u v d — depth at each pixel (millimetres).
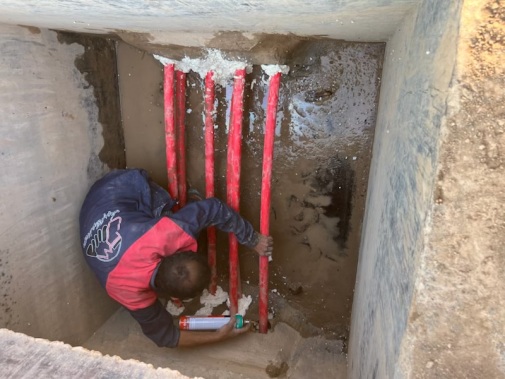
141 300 1428
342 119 1595
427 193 572
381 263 933
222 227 1567
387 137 1072
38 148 1390
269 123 1532
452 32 532
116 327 1838
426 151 602
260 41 1333
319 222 1759
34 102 1364
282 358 1735
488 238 545
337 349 1806
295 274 1874
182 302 1925
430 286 576
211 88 1576
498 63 504
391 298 764
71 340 1635
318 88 1576
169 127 1650
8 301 1309
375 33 1208
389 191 924
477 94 513
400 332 646
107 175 1630
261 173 1753
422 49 710
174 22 1118
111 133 1778
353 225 1726
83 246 1506
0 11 1011
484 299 565
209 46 1404
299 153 1676
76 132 1572
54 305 1522
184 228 1419
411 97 771
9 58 1260
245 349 1762
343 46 1504
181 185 1789
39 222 1416
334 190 1694
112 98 1764
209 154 1673
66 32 1479
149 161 1883
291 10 867
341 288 1840
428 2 686
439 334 589
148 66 1739
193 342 1637
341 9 845
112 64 1743
